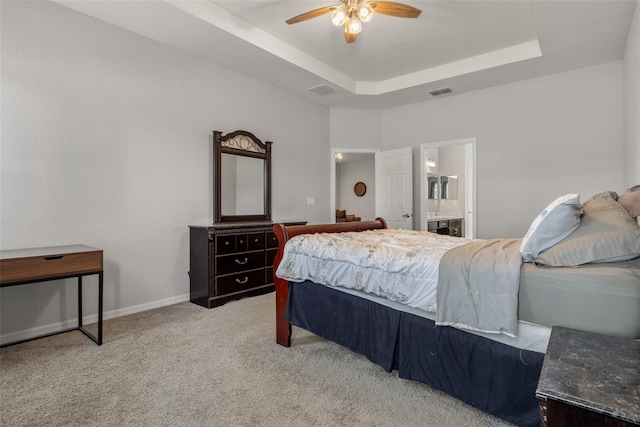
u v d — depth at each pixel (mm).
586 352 975
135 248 3123
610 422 671
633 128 2889
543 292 1356
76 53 2738
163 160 3322
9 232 2426
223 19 3027
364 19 2566
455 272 1579
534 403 1382
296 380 1903
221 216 3779
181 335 2562
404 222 5195
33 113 2521
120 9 2707
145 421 1529
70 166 2709
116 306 3002
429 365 1704
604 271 1256
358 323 2025
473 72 3971
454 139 4793
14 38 2436
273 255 3902
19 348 2316
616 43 3219
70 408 1621
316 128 5148
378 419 1554
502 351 1471
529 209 4203
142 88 3154
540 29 2967
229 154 3902
